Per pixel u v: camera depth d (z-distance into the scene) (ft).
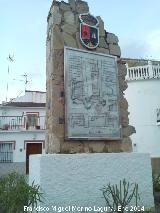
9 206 14.06
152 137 54.08
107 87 19.39
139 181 18.13
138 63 60.08
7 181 15.88
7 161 74.23
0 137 75.25
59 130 17.69
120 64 20.75
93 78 18.95
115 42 20.88
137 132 54.75
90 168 16.98
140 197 17.92
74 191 16.29
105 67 19.62
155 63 57.72
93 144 18.61
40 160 15.89
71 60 18.43
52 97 17.84
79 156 16.84
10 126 80.33
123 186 17.12
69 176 16.34
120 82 20.43
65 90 17.88
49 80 18.88
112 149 19.16
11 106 85.05
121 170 17.80
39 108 85.87
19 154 75.05
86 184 16.66
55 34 18.65
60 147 17.54
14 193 14.28
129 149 19.72
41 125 82.64
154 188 23.13
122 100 20.21
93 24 20.16
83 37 19.45
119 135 19.19
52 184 15.84
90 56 19.16
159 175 26.02
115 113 19.33
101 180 17.11
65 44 18.84
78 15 19.80
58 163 16.24
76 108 17.99
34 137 76.38
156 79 55.21
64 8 19.38
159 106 54.54
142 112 55.06
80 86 18.38
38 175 15.97
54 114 17.70
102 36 20.40
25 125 81.41
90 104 18.49
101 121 18.66
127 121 20.08
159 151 53.42
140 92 55.42
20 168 73.92
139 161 18.45
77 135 17.70
